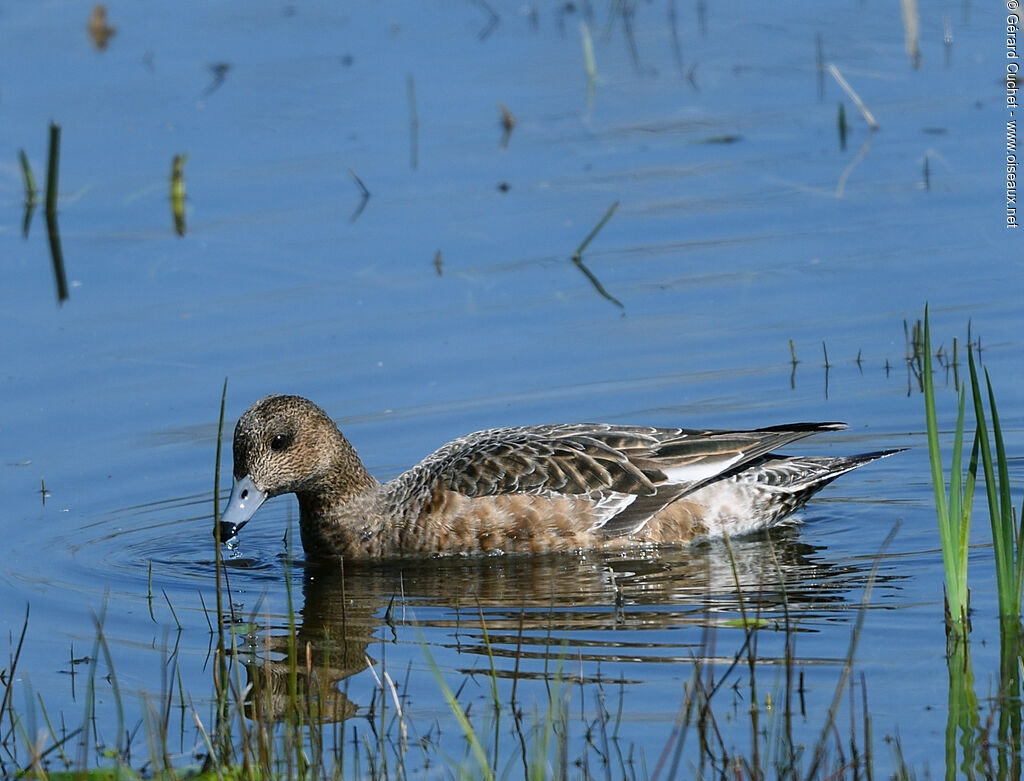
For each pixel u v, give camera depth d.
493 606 12.25
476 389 16.47
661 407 16.05
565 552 13.72
